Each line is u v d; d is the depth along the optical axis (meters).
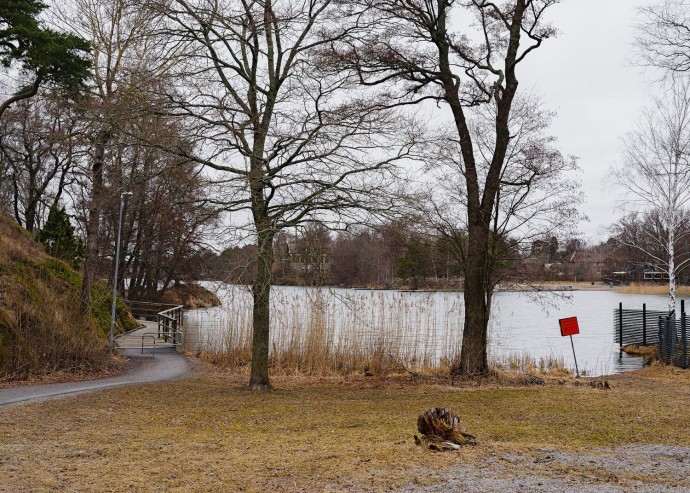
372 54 17.64
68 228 34.31
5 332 17.66
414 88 19.00
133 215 36.34
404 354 21.61
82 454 8.65
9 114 36.22
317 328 21.34
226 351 24.34
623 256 85.88
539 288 19.03
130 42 17.94
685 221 31.53
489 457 7.98
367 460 7.89
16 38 22.11
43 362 18.09
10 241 22.75
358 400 14.51
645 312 29.98
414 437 9.05
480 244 18.61
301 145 14.14
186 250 30.22
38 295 19.78
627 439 9.88
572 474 7.07
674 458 8.13
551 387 17.03
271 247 14.56
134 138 14.45
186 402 13.96
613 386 17.41
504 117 18.38
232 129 13.93
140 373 19.62
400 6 17.05
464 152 18.58
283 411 12.87
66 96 19.25
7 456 8.48
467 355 18.80
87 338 19.80
